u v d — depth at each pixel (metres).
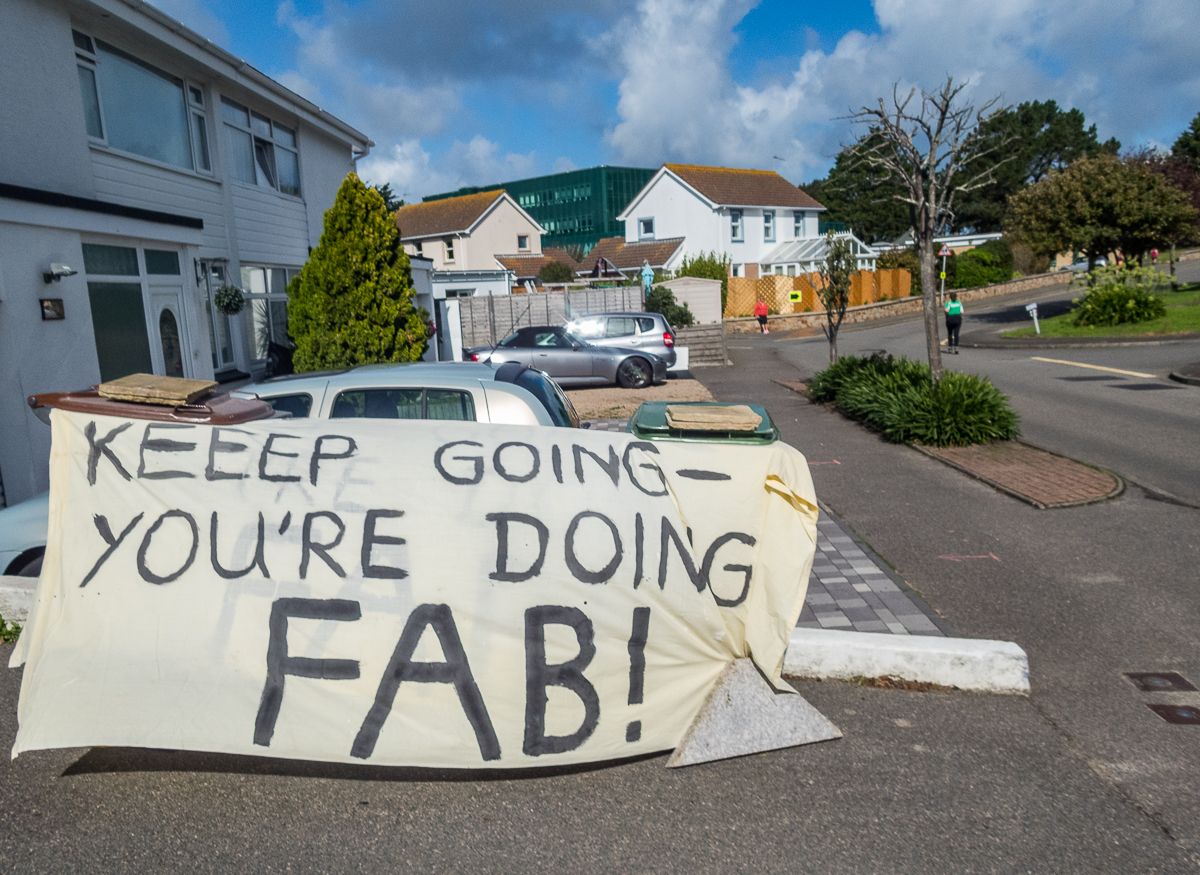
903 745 3.76
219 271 14.38
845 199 72.88
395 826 3.21
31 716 3.26
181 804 3.34
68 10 10.71
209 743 3.28
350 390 5.21
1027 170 77.69
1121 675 4.50
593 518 3.52
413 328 11.76
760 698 3.71
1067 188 29.64
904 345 28.00
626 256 48.44
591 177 108.12
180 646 3.30
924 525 7.46
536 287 46.03
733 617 3.76
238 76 14.56
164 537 3.42
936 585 5.98
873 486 8.93
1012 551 6.69
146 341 10.49
